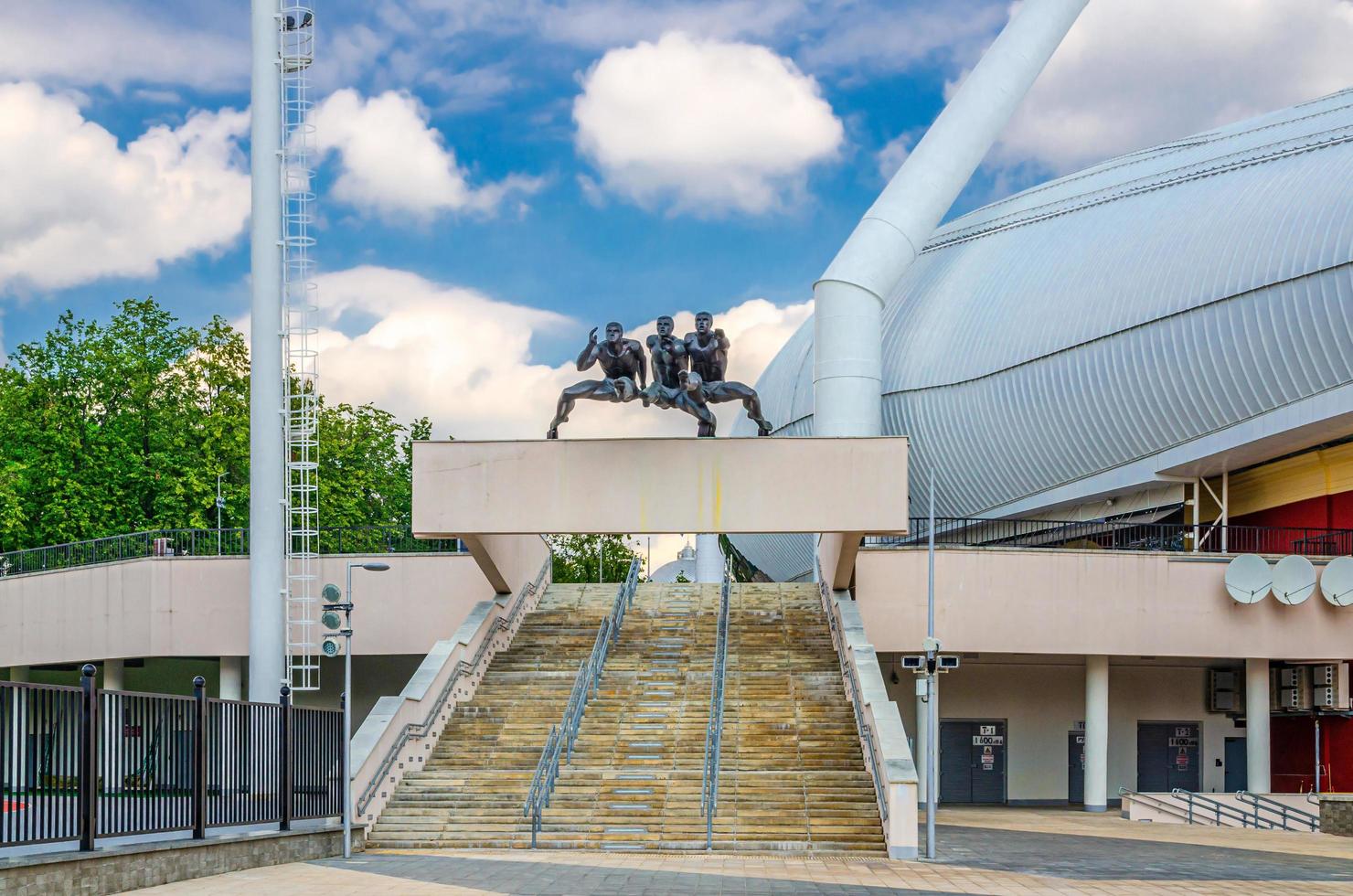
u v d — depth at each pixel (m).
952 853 22.91
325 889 17.11
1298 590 34.22
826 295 41.56
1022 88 43.78
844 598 33.12
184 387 46.41
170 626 36.62
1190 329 38.97
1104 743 35.00
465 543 29.39
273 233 34.75
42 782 14.42
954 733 39.12
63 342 45.81
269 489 34.28
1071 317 43.28
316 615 36.53
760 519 26.38
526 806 24.45
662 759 26.64
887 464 26.34
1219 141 43.88
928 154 42.66
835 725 27.73
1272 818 31.41
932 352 48.16
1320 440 37.66
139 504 44.47
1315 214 36.84
